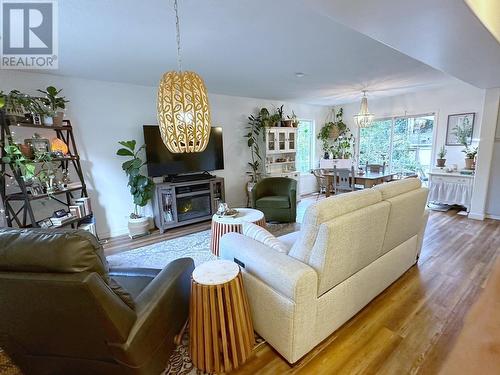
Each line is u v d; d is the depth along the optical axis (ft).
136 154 13.00
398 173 17.31
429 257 9.22
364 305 6.34
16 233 3.34
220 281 4.60
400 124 18.60
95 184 12.03
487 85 12.01
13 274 3.09
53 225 9.12
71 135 10.52
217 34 7.30
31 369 4.42
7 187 9.43
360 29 5.71
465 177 14.28
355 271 5.78
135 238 12.28
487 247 9.90
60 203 11.05
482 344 1.94
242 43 8.01
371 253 6.04
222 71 11.05
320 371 4.77
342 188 15.92
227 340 4.72
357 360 4.99
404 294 7.07
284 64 10.23
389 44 6.61
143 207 13.52
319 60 9.82
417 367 4.78
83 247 3.21
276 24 6.77
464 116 15.55
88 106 11.55
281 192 14.43
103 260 3.58
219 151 15.61
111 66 9.75
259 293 5.20
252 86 13.98
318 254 4.74
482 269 8.27
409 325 5.89
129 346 3.64
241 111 17.19
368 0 4.45
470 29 5.67
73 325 3.44
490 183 13.30
